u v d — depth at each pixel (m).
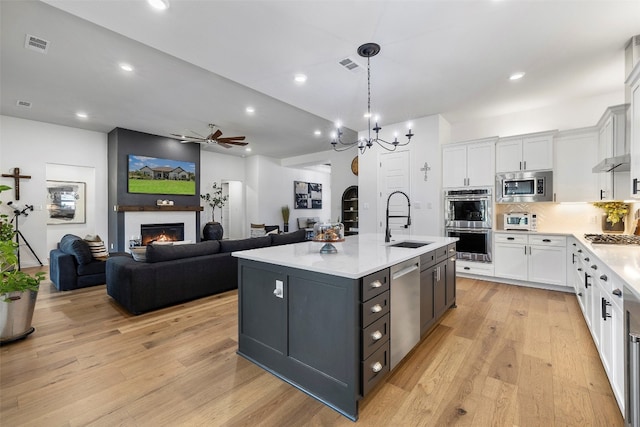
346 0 2.16
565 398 1.83
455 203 4.82
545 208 4.51
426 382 2.03
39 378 2.08
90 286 4.39
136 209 6.43
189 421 1.67
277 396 1.91
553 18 2.42
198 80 3.94
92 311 3.40
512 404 1.79
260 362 2.27
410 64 3.17
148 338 2.72
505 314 3.25
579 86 3.81
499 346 2.52
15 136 5.60
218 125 6.15
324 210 11.77
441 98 4.16
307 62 3.07
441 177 4.95
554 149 4.23
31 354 2.42
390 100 4.21
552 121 4.48
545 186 4.19
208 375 2.13
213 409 1.77
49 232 6.55
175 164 7.20
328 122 5.94
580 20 2.45
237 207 9.90
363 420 1.68
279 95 3.97
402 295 2.22
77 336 2.76
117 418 1.69
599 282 2.23
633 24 2.51
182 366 2.25
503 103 4.37
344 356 1.75
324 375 1.85
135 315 3.28
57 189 6.64
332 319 1.81
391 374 2.13
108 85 4.08
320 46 2.77
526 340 2.62
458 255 4.82
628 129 3.08
